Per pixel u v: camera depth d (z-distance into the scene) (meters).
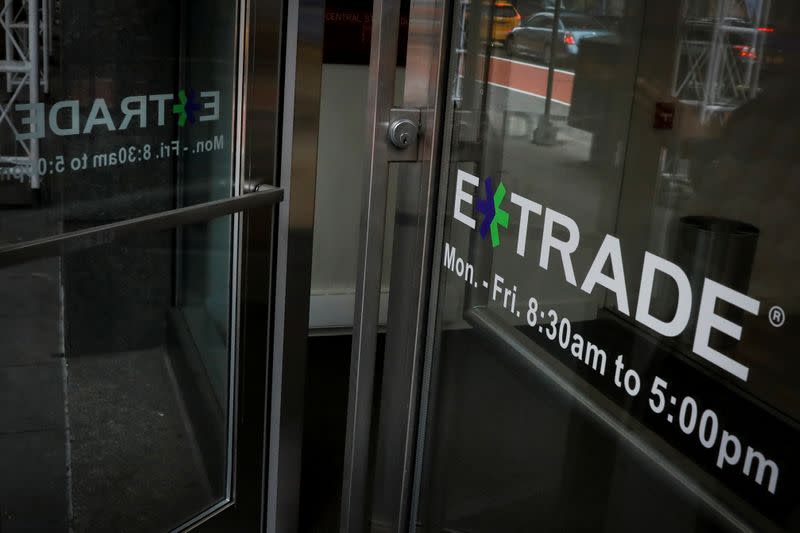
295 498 2.94
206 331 2.54
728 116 0.98
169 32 2.19
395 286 1.74
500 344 1.51
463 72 1.52
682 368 1.09
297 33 2.45
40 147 1.96
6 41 1.85
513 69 1.38
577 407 1.31
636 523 1.20
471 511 1.64
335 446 3.59
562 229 1.31
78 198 2.07
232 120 2.43
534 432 1.44
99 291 2.20
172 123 2.26
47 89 1.95
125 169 2.17
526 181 1.38
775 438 0.96
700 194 1.03
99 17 2.02
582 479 1.32
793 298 0.93
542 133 1.32
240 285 2.60
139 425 2.41
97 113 2.07
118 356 2.30
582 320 1.28
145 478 2.47
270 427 2.83
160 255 2.34
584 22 1.20
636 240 1.15
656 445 1.15
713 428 1.05
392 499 1.84
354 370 1.78
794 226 0.92
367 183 1.66
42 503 2.18
